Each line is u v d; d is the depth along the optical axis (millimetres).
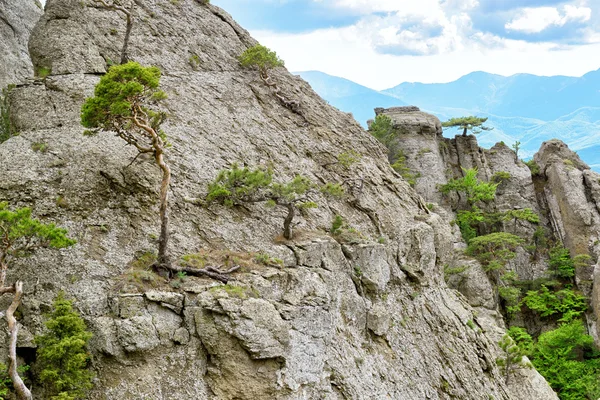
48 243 27766
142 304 29734
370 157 54469
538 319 84000
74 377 27031
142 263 32062
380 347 40125
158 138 32125
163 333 29500
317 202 44500
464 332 47750
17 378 25250
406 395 38969
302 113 52469
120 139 37375
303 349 32438
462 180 92875
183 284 31312
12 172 33344
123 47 44031
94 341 28500
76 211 32844
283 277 34031
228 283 32000
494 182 97000
